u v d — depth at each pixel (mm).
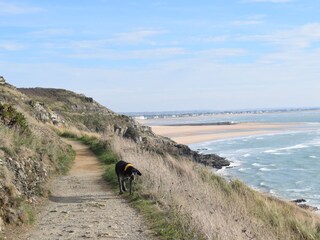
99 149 26234
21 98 42781
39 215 10891
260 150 59812
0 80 46188
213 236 8797
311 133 91312
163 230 9414
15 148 13672
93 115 66750
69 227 9805
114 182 15812
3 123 16703
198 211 10555
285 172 40625
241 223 10789
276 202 18922
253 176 38656
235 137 83875
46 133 23922
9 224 9266
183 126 130000
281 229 12625
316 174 39156
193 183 15250
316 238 13141
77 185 15555
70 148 25391
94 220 10484
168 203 11805
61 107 74000
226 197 15148
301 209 19828
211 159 46969
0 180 10055
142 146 27172
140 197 12992
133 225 10055
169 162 19906
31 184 12578
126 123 68812
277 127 116625
